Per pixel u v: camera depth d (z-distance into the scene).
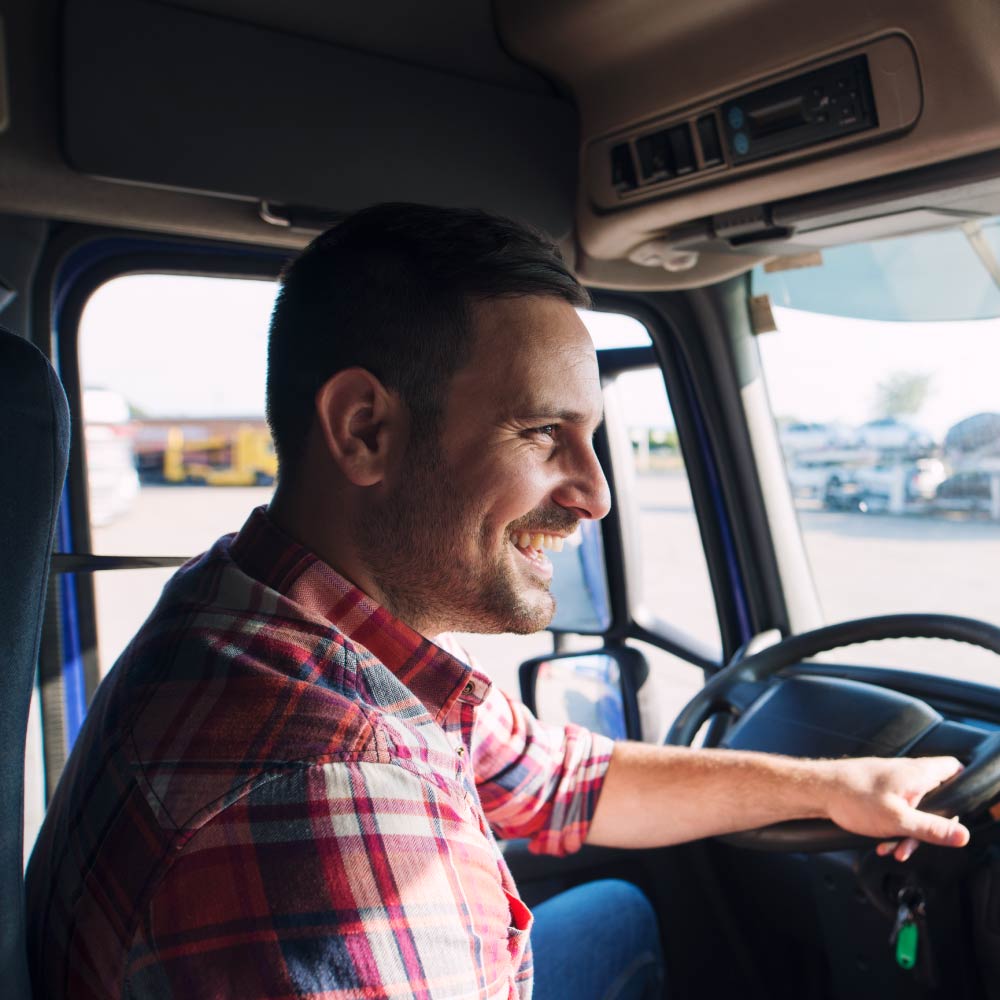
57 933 0.78
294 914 0.68
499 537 0.95
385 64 1.79
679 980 2.17
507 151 1.93
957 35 1.36
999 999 1.53
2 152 1.49
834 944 1.72
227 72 1.63
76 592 1.70
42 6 1.51
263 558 0.94
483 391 0.92
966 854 1.42
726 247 1.93
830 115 1.53
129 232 1.67
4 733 0.71
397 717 0.84
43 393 0.75
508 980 0.85
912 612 1.72
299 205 1.71
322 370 0.93
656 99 1.78
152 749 0.76
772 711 1.76
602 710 2.38
